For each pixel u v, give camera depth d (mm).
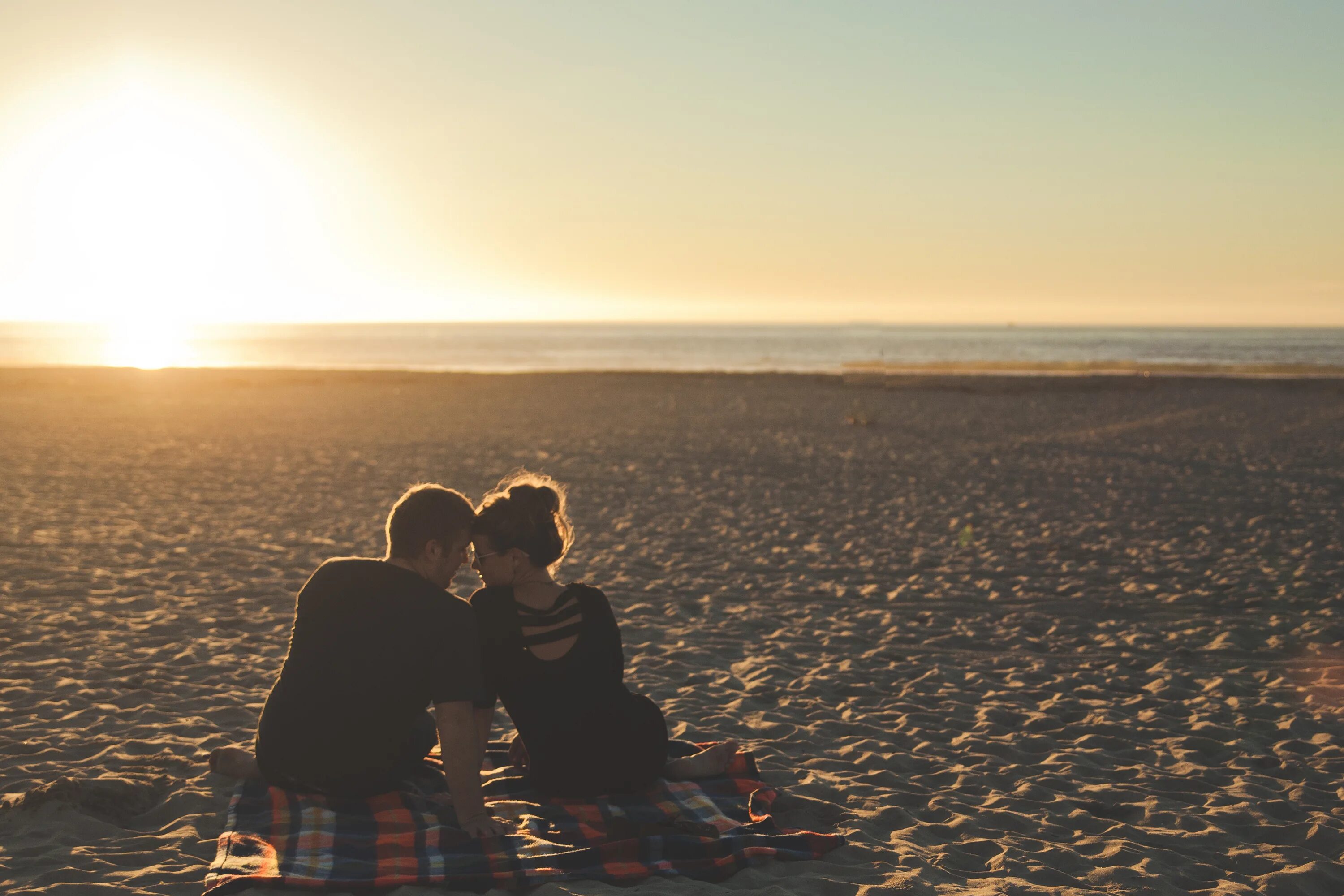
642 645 5664
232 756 3439
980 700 4777
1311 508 10195
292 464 13656
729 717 4465
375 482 12078
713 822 3117
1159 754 4066
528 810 3178
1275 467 13531
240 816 3029
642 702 3352
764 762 3895
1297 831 3291
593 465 13758
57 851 2867
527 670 3252
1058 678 5109
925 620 6258
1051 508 10367
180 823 3119
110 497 10742
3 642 5383
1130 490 11578
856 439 17484
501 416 21688
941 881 2865
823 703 4703
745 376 35875
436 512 3201
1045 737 4277
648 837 2885
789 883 2773
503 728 4340
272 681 4891
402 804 3166
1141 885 2850
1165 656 5500
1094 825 3354
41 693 4570
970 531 9164
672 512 10219
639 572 7559
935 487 11961
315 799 3131
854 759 3984
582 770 3260
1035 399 26781
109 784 3275
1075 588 7020
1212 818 3395
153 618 5980
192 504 10398
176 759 3676
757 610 6473
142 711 4352
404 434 17719
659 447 16078
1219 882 2934
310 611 3168
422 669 3068
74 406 22531
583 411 23031
